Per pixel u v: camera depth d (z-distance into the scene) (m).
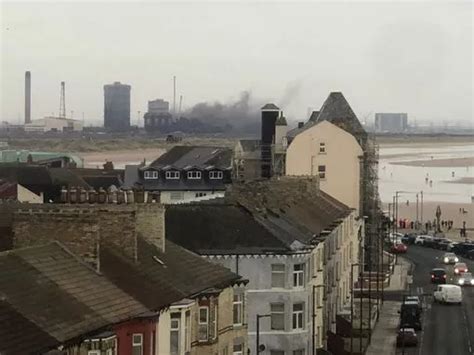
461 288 168.00
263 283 94.75
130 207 66.81
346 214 139.25
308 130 176.88
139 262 64.44
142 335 56.25
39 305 49.75
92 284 55.62
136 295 59.56
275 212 103.62
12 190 149.75
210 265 76.31
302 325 96.69
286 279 95.06
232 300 78.19
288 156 177.25
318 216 118.19
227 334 76.44
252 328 94.50
